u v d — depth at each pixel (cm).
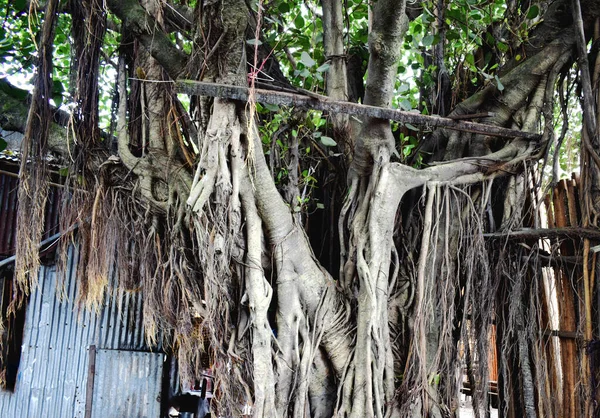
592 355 592
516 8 700
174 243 522
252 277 498
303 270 540
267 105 521
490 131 602
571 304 641
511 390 658
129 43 598
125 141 575
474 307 624
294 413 515
